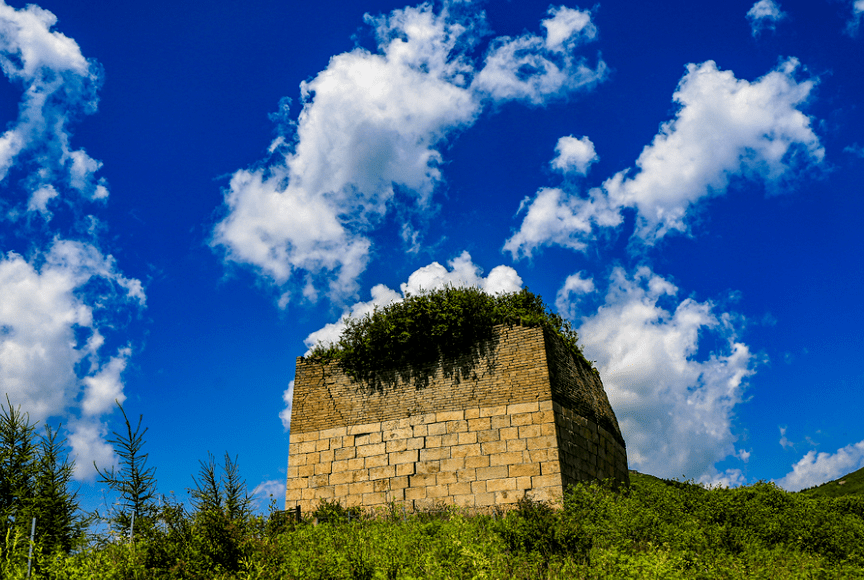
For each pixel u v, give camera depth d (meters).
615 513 15.73
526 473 18.52
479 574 11.17
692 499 18.73
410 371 20.94
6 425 17.92
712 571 12.34
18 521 14.82
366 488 19.92
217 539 12.27
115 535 12.91
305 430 21.36
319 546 13.48
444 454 19.52
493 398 19.72
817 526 17.47
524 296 21.44
